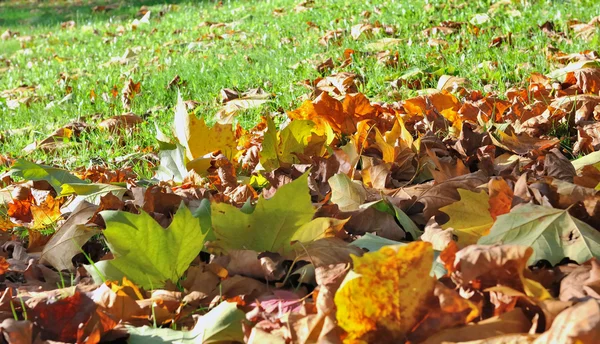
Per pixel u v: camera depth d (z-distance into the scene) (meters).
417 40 6.99
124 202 2.88
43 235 2.87
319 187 3.04
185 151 3.48
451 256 1.84
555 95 4.25
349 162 3.05
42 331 1.88
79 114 5.88
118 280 2.16
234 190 3.05
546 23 6.59
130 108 5.93
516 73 5.01
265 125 4.38
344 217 2.54
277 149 3.31
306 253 2.16
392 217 2.51
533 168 2.92
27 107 6.88
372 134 3.62
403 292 1.60
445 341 1.58
